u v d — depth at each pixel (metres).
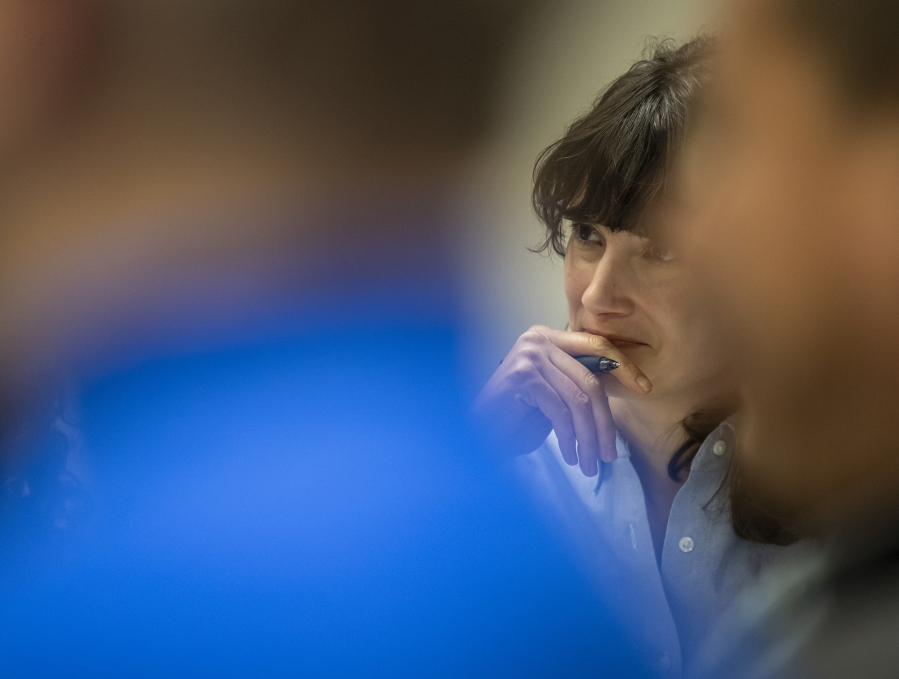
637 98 1.23
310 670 1.19
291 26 2.20
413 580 1.25
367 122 2.27
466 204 2.24
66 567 1.36
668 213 1.20
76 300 1.89
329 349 1.83
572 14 1.99
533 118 2.16
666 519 1.45
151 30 2.12
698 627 1.30
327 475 1.38
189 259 2.12
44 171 2.12
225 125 2.24
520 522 1.39
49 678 1.24
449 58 2.22
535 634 1.27
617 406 1.51
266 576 1.25
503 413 1.44
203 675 1.21
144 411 1.62
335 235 2.20
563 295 2.12
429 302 2.06
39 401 1.67
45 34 2.10
